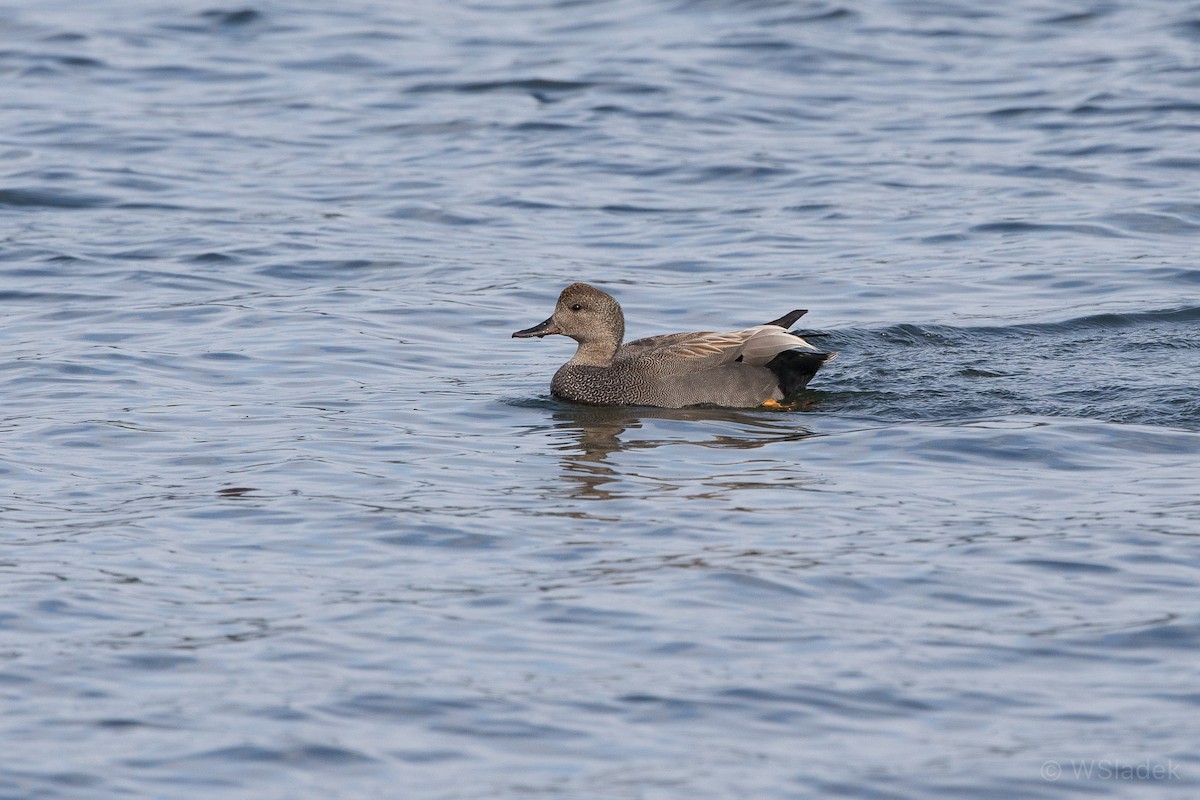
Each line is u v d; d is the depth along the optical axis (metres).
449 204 24.78
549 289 20.92
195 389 16.59
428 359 18.16
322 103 30.58
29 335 18.72
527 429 15.42
